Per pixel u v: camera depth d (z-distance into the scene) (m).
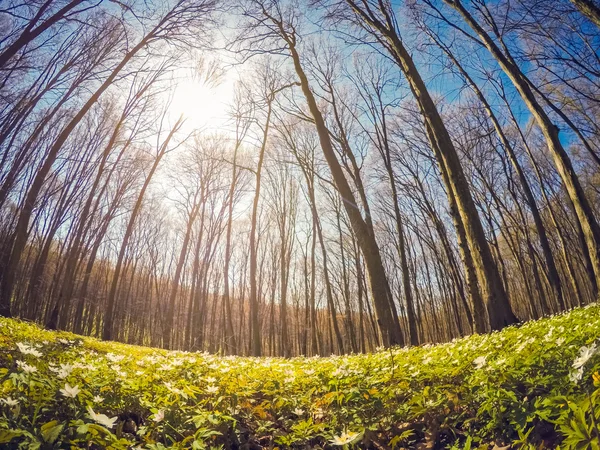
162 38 11.88
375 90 17.55
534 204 17.02
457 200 8.95
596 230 8.16
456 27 11.13
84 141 24.38
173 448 1.90
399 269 37.19
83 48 16.03
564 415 1.60
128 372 3.86
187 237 25.61
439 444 2.40
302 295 43.59
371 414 2.83
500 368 2.93
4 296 11.10
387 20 11.29
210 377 3.89
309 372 4.75
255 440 2.67
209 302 51.44
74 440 1.71
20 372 2.42
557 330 4.29
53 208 25.52
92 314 31.14
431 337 43.03
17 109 16.64
